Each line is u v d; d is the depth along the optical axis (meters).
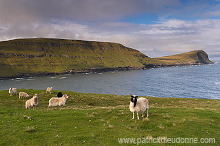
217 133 13.83
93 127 14.80
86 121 16.78
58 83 157.00
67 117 18.14
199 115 20.47
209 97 85.88
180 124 15.86
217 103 42.59
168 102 45.53
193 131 14.09
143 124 15.77
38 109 24.17
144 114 20.05
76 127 14.67
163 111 22.95
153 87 124.31
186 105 38.44
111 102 41.12
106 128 14.55
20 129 13.80
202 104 40.41
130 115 19.48
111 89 120.19
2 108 23.27
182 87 121.00
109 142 11.45
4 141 11.30
